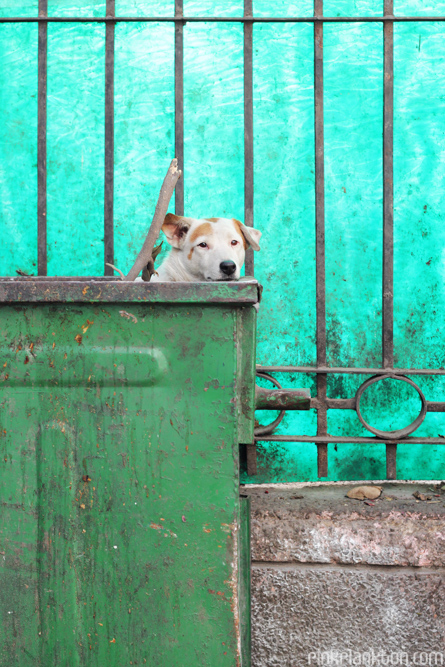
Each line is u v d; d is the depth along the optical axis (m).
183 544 1.46
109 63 2.87
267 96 2.93
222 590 1.46
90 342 1.46
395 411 2.92
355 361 2.93
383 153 2.83
